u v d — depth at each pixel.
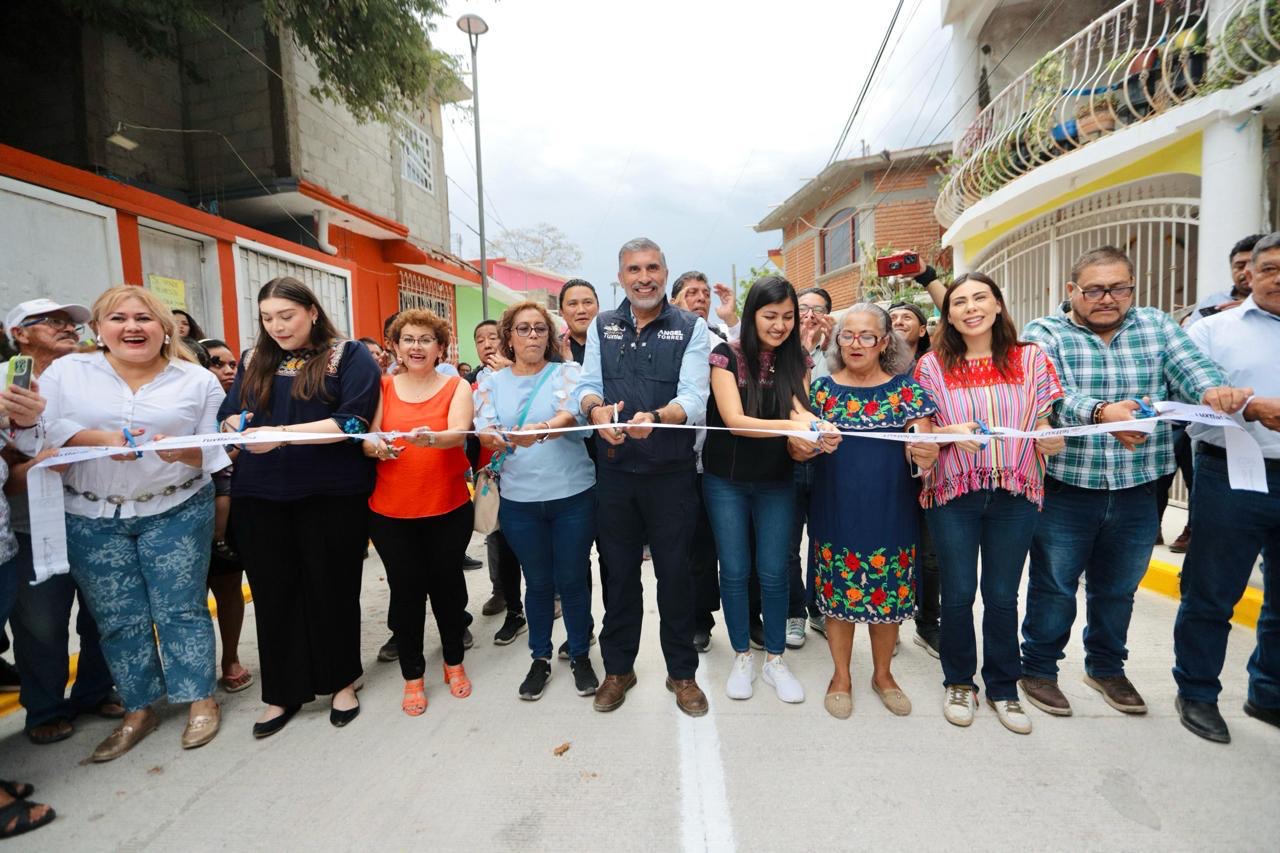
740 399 2.63
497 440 2.72
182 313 4.09
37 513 2.20
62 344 2.65
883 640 2.73
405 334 2.79
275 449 2.54
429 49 7.72
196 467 2.60
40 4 6.62
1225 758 2.30
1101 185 5.88
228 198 7.89
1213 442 2.39
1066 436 2.42
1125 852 1.87
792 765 2.33
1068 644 3.27
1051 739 2.45
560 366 2.95
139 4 6.46
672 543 2.65
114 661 2.54
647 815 2.09
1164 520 5.28
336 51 7.19
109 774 2.39
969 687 2.66
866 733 2.53
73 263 5.32
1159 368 2.46
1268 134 4.63
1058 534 2.58
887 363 2.74
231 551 3.00
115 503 2.45
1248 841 1.90
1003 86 8.18
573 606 2.96
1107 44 7.37
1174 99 5.04
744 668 2.90
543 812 2.12
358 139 9.29
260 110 7.79
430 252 10.81
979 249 8.19
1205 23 5.01
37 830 2.10
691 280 4.04
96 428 2.43
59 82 6.70
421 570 2.81
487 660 3.36
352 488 2.65
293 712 2.79
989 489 2.41
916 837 1.95
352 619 2.74
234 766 2.43
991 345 2.53
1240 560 2.37
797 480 3.19
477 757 2.44
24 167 4.92
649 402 2.61
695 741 2.51
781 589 2.83
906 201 13.27
